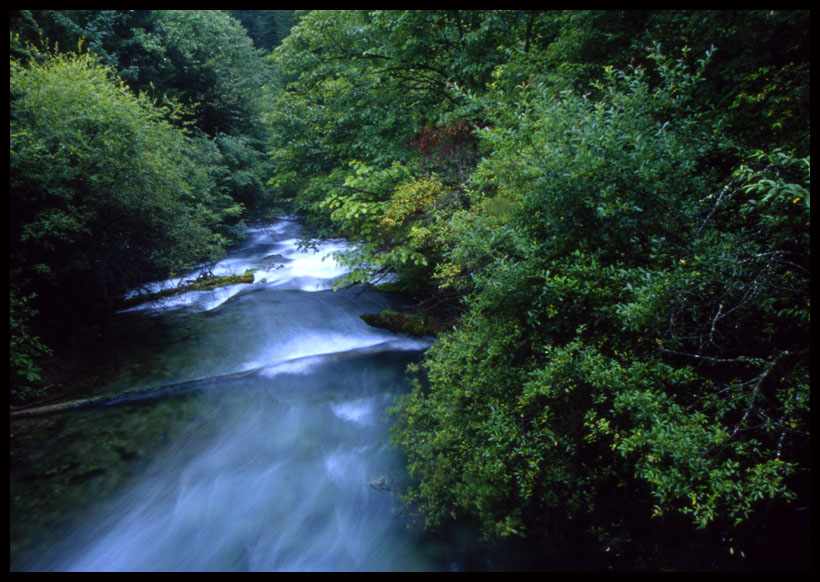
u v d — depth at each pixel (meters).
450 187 6.59
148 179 9.07
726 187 2.56
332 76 10.73
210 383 6.75
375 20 8.69
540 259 3.08
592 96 5.58
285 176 11.34
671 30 5.13
